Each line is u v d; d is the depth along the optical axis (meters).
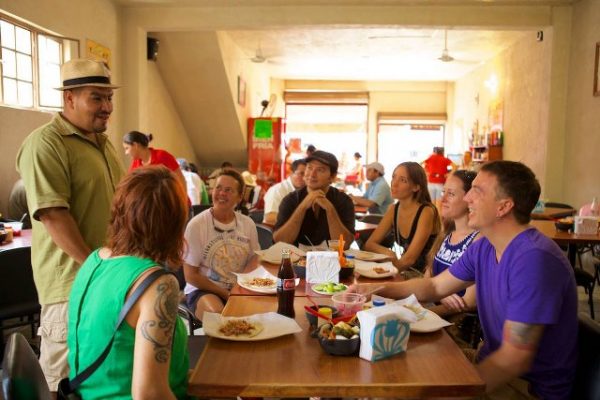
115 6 5.86
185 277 2.61
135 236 1.27
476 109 10.26
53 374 1.94
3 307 2.54
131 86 6.09
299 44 8.38
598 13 5.45
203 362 1.36
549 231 3.76
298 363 1.36
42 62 4.62
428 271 2.61
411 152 12.85
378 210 5.69
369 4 5.90
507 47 8.27
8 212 4.04
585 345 1.54
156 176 1.30
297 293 2.08
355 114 12.82
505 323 1.51
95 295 1.25
